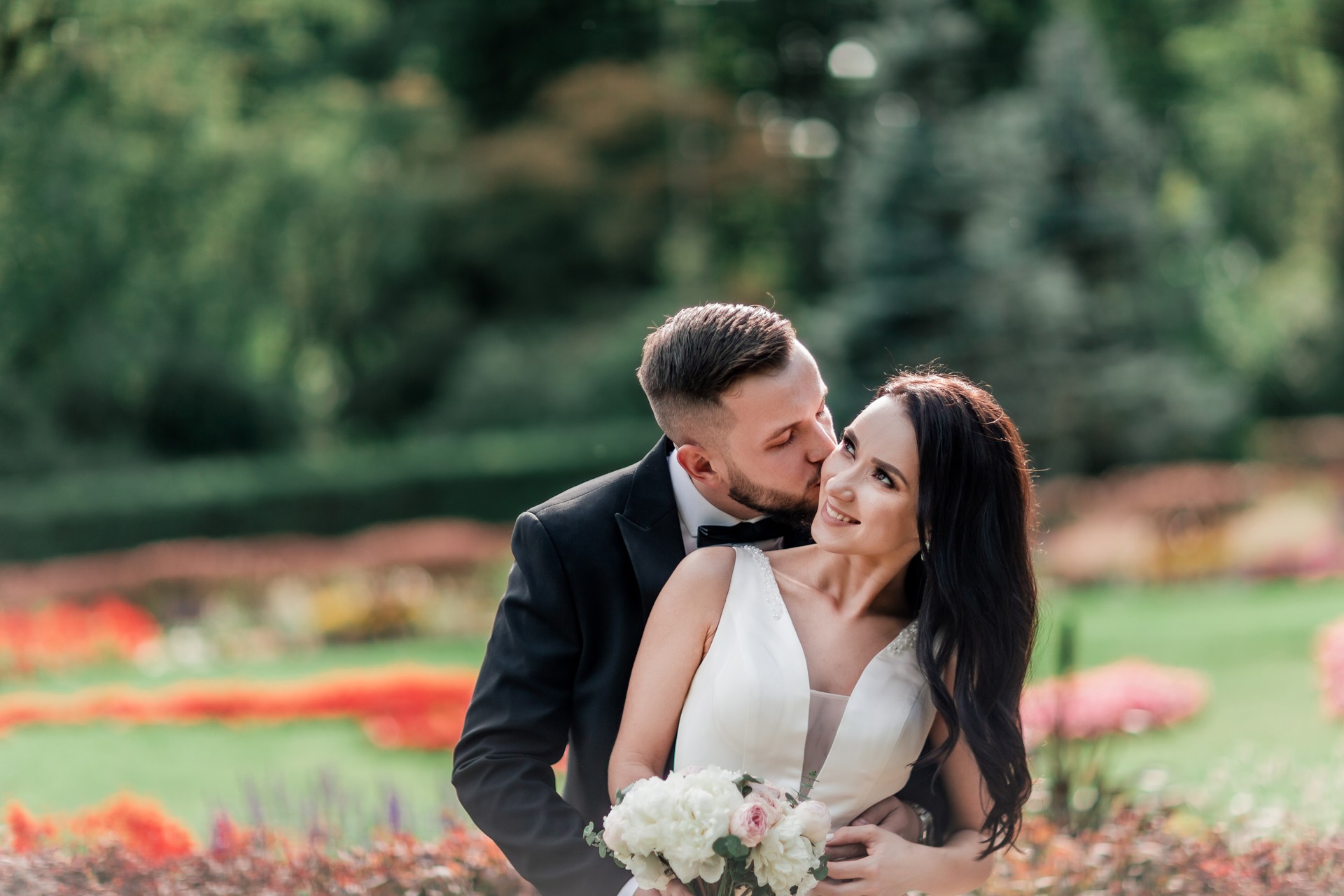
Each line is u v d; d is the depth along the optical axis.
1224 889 4.13
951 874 2.48
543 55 26.58
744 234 27.53
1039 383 19.75
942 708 2.48
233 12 13.01
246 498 20.20
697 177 26.42
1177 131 25.62
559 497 2.77
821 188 26.30
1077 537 16.17
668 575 2.63
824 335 20.25
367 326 26.70
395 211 23.75
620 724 2.61
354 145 22.56
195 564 15.42
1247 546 15.73
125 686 10.70
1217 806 5.36
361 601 13.59
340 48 22.91
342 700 9.02
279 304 21.05
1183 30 25.67
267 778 6.86
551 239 27.38
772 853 2.20
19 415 21.70
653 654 2.55
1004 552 2.46
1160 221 21.55
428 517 21.12
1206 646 10.78
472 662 11.99
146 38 10.62
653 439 22.64
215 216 15.17
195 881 4.06
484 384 26.44
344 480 20.77
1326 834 4.61
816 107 26.73
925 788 2.68
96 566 16.41
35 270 11.37
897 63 21.61
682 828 2.19
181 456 24.50
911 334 20.05
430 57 25.83
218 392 24.38
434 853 4.11
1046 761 5.18
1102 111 20.61
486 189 26.02
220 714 8.86
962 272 19.84
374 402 27.83
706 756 2.47
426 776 7.45
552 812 2.45
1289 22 25.39
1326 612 11.99
